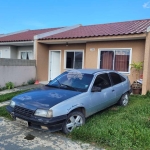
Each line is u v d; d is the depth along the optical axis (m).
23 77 11.21
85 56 11.42
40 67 12.52
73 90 4.74
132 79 9.45
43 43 12.58
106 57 10.24
